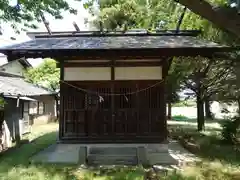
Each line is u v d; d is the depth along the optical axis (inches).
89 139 292.5
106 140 290.4
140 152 265.0
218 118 828.0
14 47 255.3
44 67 781.3
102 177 215.3
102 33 352.2
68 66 301.1
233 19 114.0
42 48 247.6
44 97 722.2
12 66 681.6
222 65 387.5
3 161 276.5
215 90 452.4
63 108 298.7
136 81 297.1
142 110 294.8
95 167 250.4
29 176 219.3
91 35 352.2
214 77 438.6
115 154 280.5
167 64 296.5
